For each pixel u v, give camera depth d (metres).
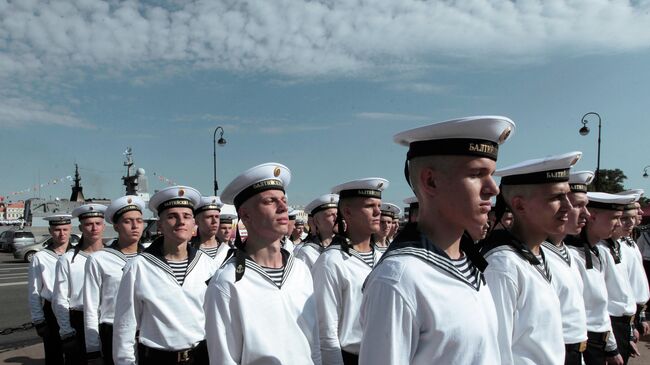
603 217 4.56
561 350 2.69
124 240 5.29
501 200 3.06
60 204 39.31
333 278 3.89
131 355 3.90
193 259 4.24
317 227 6.38
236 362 2.77
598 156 21.66
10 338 8.24
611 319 4.73
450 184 1.91
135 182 22.69
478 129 1.88
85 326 4.89
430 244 1.93
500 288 2.66
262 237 3.03
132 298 3.95
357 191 4.24
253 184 3.02
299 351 2.88
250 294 2.84
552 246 3.22
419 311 1.80
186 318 3.98
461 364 1.78
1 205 56.25
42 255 6.30
